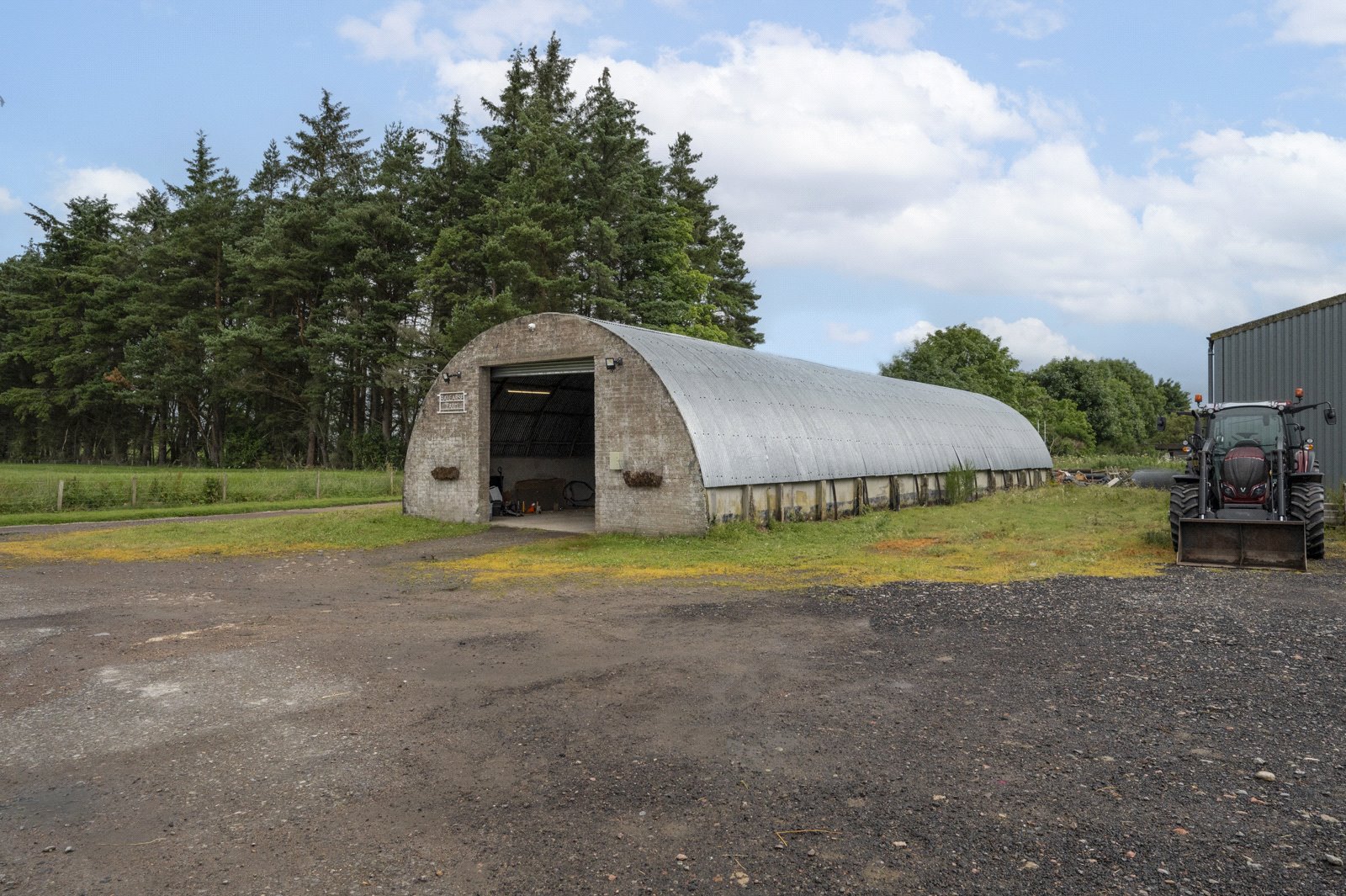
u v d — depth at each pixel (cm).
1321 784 446
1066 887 348
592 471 2689
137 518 2269
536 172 4116
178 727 559
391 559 1452
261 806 437
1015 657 709
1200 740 514
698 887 353
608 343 1728
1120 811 418
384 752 511
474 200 4647
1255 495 1295
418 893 351
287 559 1471
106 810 433
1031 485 3119
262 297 5022
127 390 5603
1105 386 7888
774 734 534
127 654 759
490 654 748
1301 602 927
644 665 702
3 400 5850
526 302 3922
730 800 437
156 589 1148
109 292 5644
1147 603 924
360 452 4934
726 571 1230
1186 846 381
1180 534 1222
